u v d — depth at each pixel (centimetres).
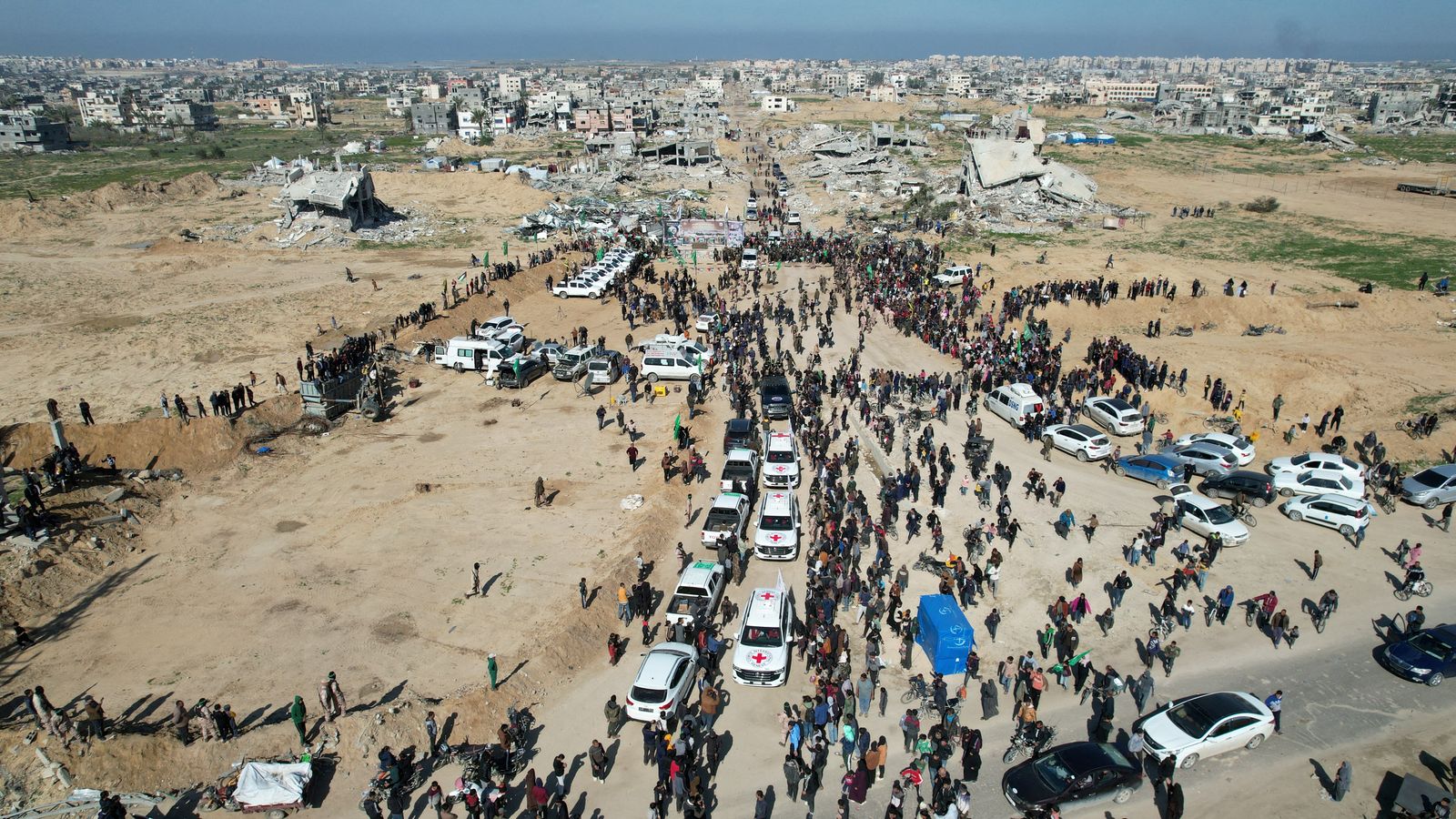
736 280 7506
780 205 11375
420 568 3180
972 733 2159
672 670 2423
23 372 5150
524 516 3572
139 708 2416
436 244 9031
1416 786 1984
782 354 5572
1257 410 4525
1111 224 9212
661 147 14125
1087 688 2500
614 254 7844
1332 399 4494
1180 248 8206
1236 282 6762
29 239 8988
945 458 3812
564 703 2495
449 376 5278
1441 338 5262
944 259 7912
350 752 2245
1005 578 3088
